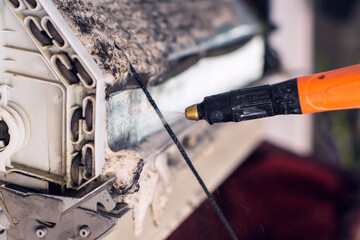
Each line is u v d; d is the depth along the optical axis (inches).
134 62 23.1
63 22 19.2
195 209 24.9
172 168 25.8
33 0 18.9
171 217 25.1
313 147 47.9
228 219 23.9
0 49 20.1
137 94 22.7
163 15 28.2
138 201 22.5
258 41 38.5
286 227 32.4
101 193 20.3
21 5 19.0
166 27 27.7
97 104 19.4
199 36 30.1
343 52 55.2
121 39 23.3
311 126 48.3
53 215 20.0
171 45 27.0
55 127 20.2
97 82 19.2
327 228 34.6
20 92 20.3
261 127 40.1
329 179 39.4
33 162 20.9
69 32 19.2
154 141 23.8
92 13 22.4
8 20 19.7
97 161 20.0
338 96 18.6
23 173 21.1
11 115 20.1
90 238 20.4
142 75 23.6
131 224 22.5
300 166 39.2
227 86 32.3
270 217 32.5
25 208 20.4
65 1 21.0
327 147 48.4
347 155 49.2
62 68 19.3
